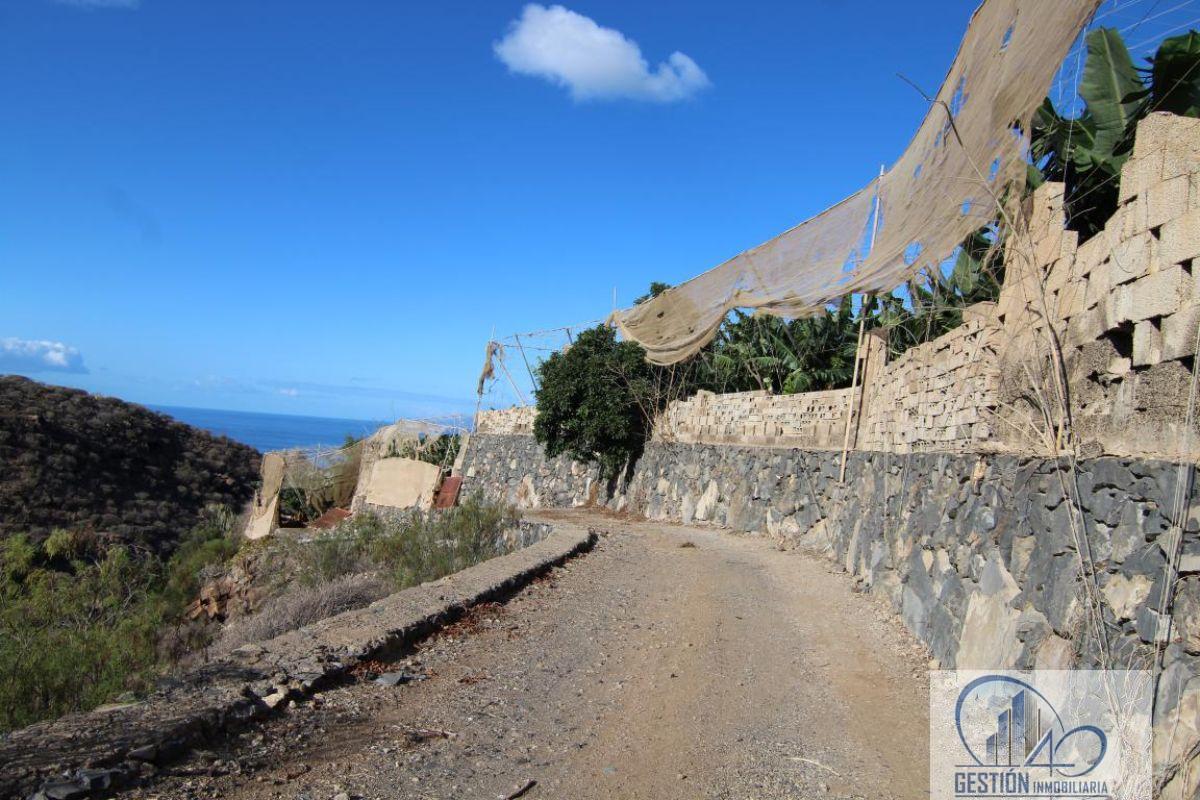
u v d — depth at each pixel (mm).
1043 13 6195
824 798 4859
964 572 7586
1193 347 4340
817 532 15742
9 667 7367
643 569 13133
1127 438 4973
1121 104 9258
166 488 36125
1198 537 4035
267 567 19672
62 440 33750
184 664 9812
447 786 4750
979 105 7492
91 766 4273
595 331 28484
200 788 4395
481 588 10008
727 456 21156
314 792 4504
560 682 6980
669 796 4824
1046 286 6574
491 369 37625
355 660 6828
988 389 7938
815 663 7754
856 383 14914
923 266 10172
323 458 42781
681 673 7336
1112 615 4707
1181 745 3816
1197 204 4395
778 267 13461
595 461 29766
